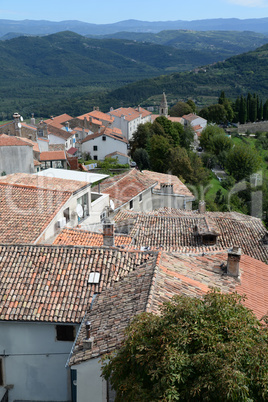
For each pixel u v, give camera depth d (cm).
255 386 941
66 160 6888
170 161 7056
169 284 1608
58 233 2442
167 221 2789
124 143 10362
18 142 5291
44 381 1650
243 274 1955
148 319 1113
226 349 972
